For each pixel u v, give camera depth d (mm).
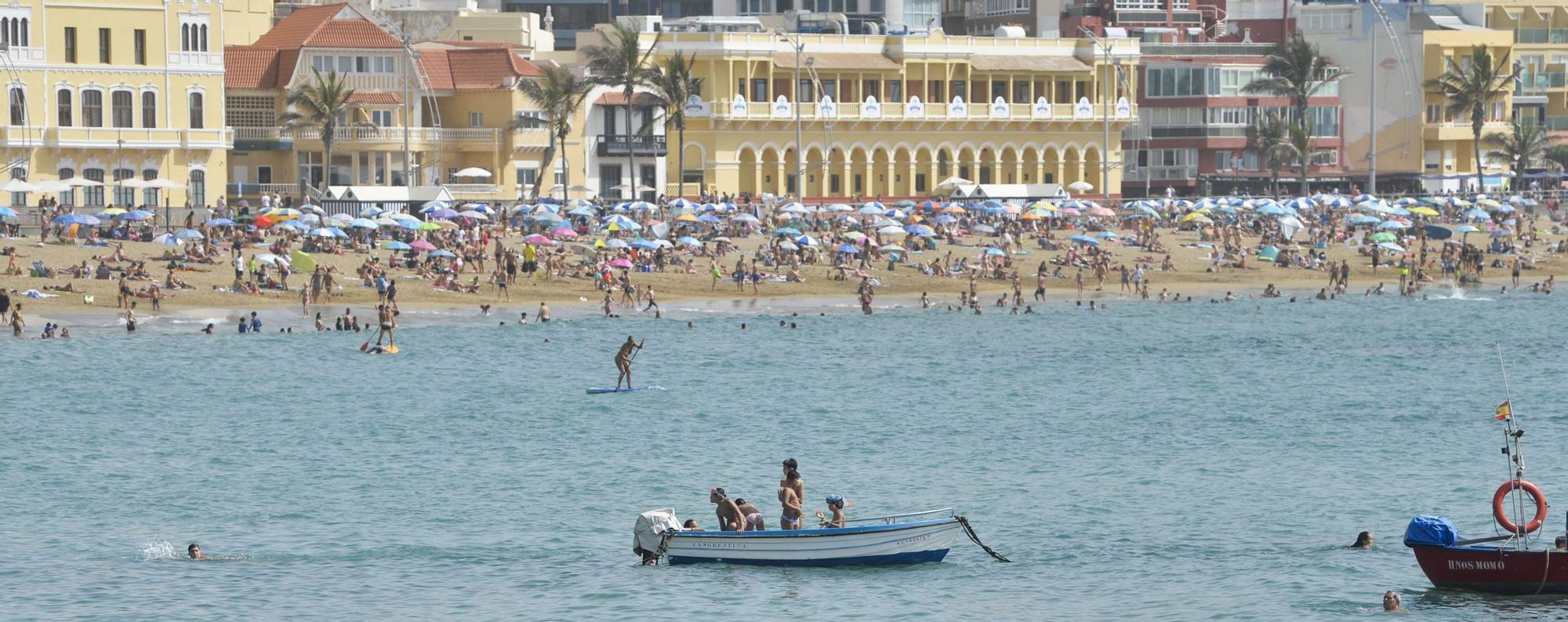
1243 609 162250
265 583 170875
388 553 182000
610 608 162875
